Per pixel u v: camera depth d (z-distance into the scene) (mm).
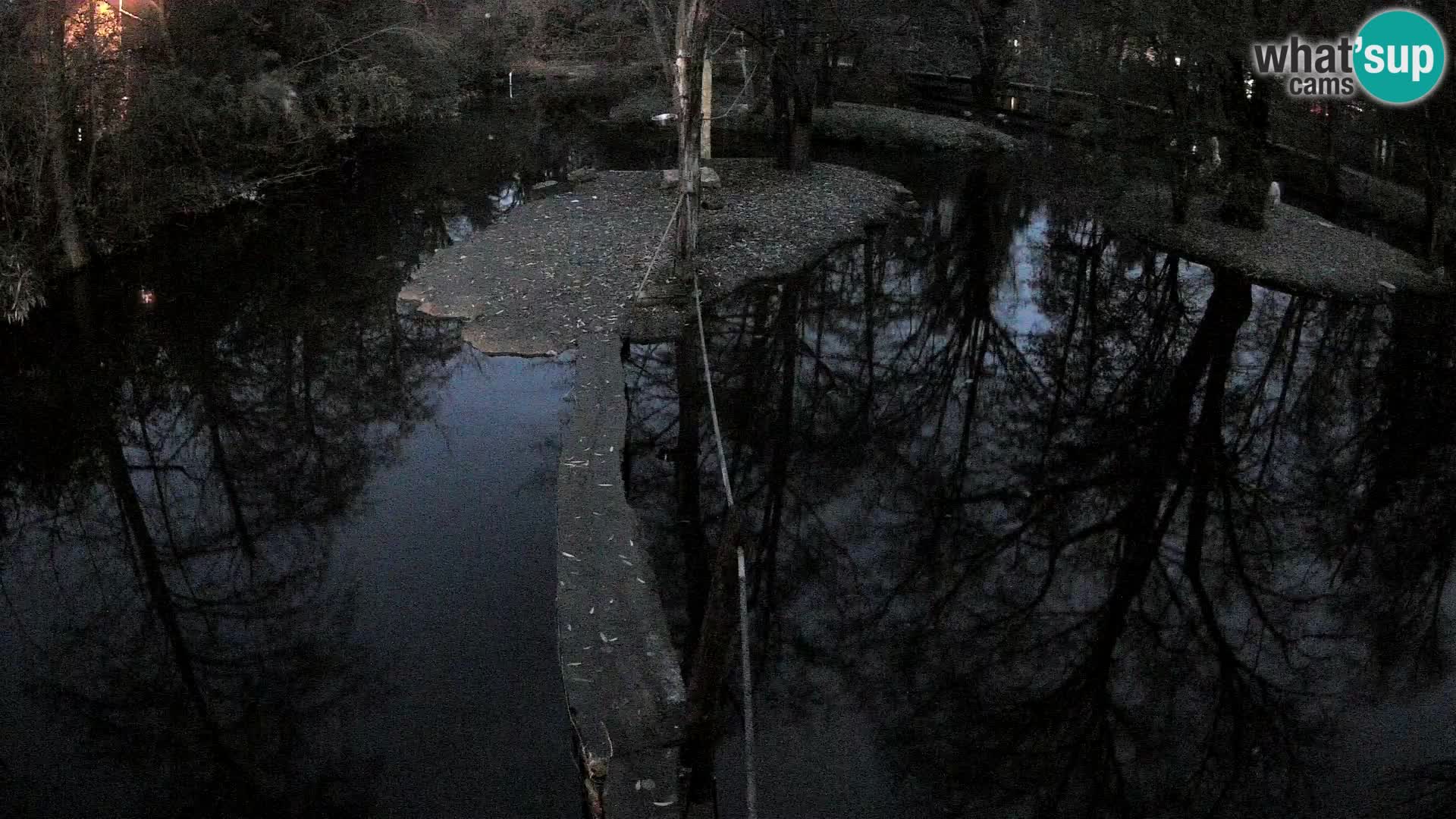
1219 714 6336
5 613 7211
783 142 20641
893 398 11078
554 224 15461
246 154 20078
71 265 13172
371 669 6402
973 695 6453
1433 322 12812
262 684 6324
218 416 10445
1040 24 29516
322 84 24578
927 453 9844
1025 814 5426
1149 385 11555
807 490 9031
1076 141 26484
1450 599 7562
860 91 31000
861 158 24641
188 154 18047
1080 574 7887
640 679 5488
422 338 11656
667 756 5035
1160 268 15711
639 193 17828
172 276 14312
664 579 7504
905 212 18422
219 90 18625
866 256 15664
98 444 9781
